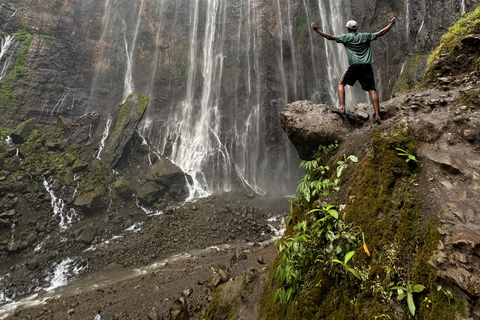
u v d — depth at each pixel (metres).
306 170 3.03
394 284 1.43
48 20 17.20
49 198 11.35
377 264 1.56
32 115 15.16
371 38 3.19
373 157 2.16
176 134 19.53
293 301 2.02
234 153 20.91
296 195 3.07
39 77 15.76
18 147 13.09
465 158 1.86
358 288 1.58
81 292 6.93
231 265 5.82
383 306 1.40
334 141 3.41
